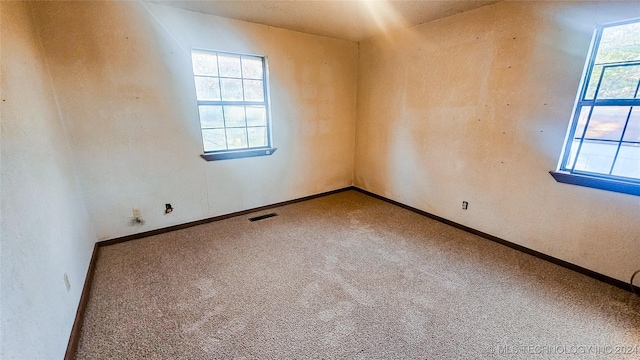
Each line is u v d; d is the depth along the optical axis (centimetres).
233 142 328
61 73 220
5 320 91
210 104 302
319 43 361
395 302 186
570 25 199
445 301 187
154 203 284
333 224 317
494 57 247
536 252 244
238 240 277
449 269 225
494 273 219
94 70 233
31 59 177
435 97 305
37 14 204
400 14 274
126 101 251
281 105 348
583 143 209
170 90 270
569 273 219
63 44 217
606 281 206
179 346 150
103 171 252
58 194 176
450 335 158
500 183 260
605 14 182
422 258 243
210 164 310
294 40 338
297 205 384
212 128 310
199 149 300
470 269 225
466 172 288
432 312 177
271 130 349
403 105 345
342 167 438
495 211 269
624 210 191
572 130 213
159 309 179
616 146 193
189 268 226
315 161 402
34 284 117
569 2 197
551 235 232
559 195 223
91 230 250
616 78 188
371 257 245
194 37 272
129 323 167
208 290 198
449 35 280
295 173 386
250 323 167
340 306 182
